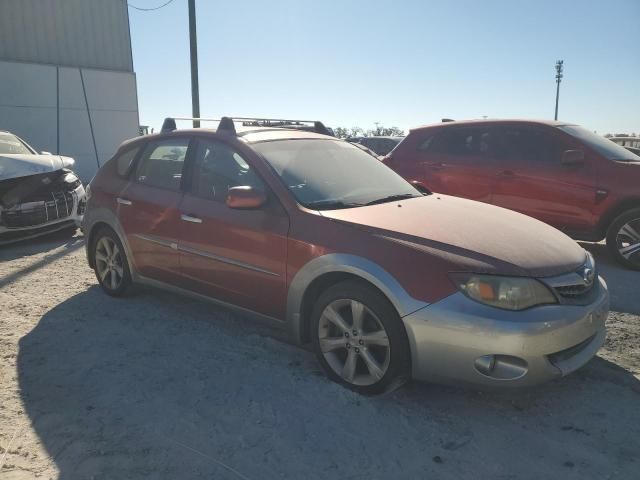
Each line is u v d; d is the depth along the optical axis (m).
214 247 4.01
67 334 4.24
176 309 4.82
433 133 7.68
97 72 18.25
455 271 2.96
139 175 4.81
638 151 8.47
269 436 2.85
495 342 2.82
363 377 3.29
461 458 2.68
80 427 2.94
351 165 4.42
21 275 5.98
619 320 4.50
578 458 2.68
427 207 3.82
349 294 3.24
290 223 3.58
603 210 6.23
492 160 7.04
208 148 4.29
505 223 3.57
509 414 3.10
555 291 2.96
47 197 7.47
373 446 2.77
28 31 16.86
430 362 2.99
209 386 3.38
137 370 3.61
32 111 17.09
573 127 6.88
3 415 3.06
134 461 2.64
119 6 18.62
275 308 3.73
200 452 2.71
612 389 3.37
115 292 5.07
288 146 4.23
